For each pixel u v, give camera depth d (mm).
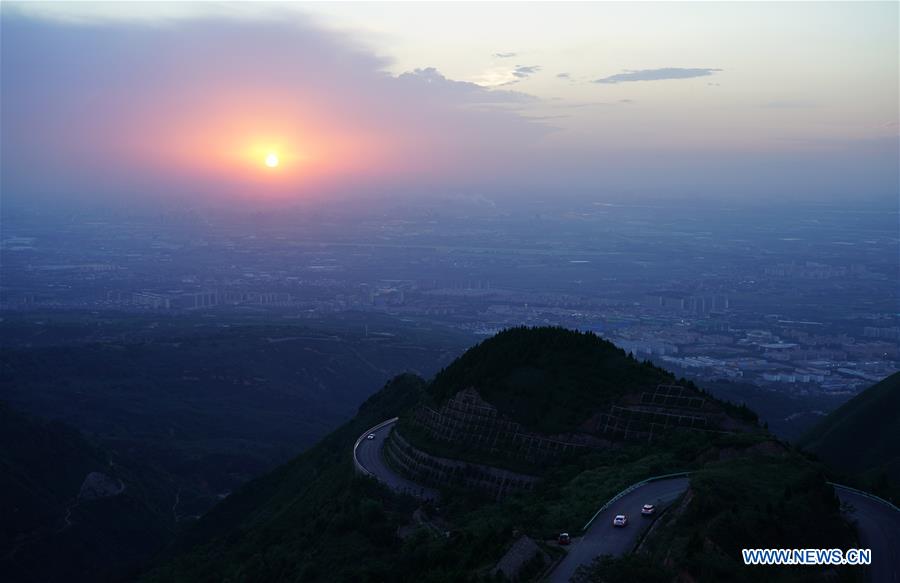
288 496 182875
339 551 118312
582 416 134500
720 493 88375
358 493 136750
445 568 93500
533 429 136375
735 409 131125
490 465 132875
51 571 188875
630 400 136000
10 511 198250
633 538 89188
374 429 189875
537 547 87188
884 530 89750
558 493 110438
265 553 137875
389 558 108750
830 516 86688
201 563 152500
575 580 79438
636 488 104875
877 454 199875
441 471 139125
